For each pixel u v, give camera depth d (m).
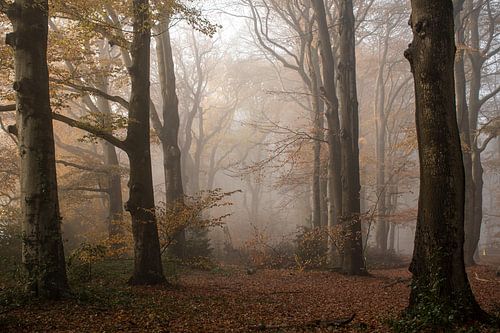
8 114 22.86
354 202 17.59
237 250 27.12
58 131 26.86
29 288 9.04
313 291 13.44
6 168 21.36
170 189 19.88
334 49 28.16
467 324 7.19
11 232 16.58
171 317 8.59
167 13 12.23
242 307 10.11
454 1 22.06
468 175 24.11
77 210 26.23
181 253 19.42
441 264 7.57
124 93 33.25
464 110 23.80
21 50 9.28
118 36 12.04
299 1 26.70
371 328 7.87
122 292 10.41
